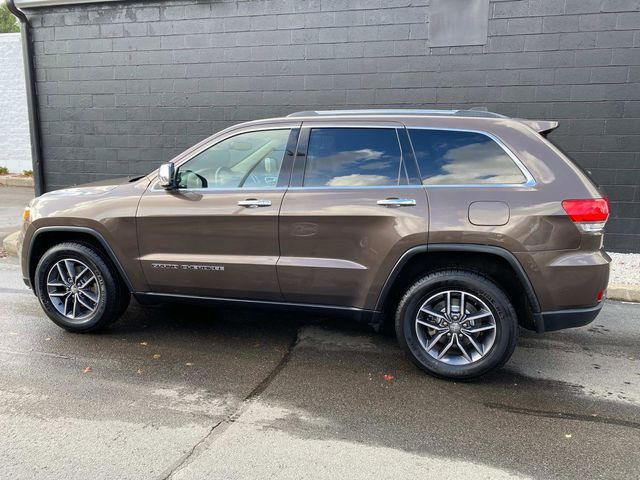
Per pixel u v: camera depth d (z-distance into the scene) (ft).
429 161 12.41
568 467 9.22
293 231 12.81
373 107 25.32
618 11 22.15
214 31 26.76
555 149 11.97
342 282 12.73
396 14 24.39
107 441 9.82
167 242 13.76
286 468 9.08
